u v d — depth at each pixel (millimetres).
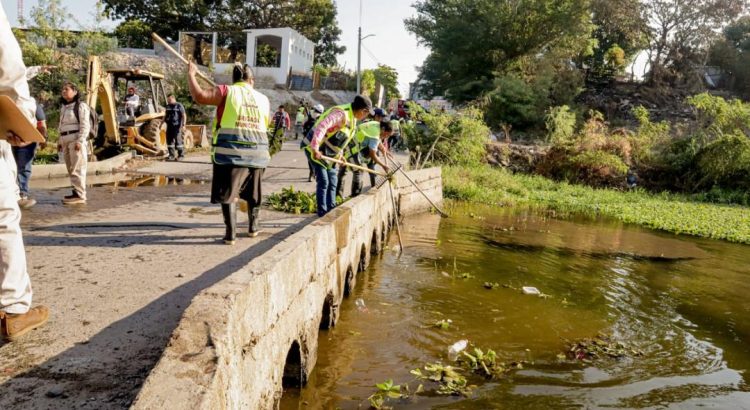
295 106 31750
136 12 39750
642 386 4605
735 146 20719
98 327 3285
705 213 16688
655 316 6625
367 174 13367
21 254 3031
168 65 29016
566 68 31391
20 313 3059
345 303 6215
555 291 7348
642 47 38031
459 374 4594
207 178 12039
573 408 4117
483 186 18844
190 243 5551
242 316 2807
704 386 4707
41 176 10977
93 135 8398
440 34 32844
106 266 4574
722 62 36969
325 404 3973
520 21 31031
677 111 31391
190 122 26125
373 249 8609
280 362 3568
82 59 24281
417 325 5672
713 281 8633
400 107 25781
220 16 40719
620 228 13609
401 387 4293
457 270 8047
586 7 30812
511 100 28156
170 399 1977
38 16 23594
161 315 3523
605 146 22672
